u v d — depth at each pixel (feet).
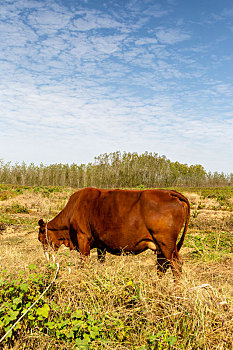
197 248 23.61
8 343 9.22
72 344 9.35
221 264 20.53
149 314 10.41
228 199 61.67
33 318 9.60
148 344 9.30
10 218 40.14
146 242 15.34
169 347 9.30
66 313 10.39
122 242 15.49
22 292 10.19
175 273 14.29
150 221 14.76
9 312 9.22
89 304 10.84
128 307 11.18
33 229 34.09
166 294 11.61
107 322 9.97
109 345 9.32
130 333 9.89
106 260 16.88
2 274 11.65
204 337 9.46
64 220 18.01
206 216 42.45
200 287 11.01
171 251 14.76
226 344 9.34
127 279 12.24
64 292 11.30
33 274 11.57
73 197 17.80
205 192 86.12
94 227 16.22
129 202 15.44
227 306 10.96
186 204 15.44
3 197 59.72
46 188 84.28
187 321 10.14
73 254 17.48
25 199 58.54
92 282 11.71
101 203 16.16
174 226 14.73
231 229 34.47
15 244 26.30
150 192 15.35
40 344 9.44
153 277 12.64
